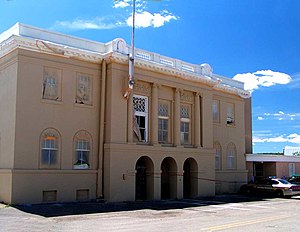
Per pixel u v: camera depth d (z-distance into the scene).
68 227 13.86
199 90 30.14
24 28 22.06
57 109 22.61
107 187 23.50
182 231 13.03
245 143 38.62
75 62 23.67
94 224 14.68
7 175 20.80
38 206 20.17
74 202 22.36
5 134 21.73
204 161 29.73
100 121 24.16
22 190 20.67
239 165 35.53
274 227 14.20
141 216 17.53
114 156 23.81
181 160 27.88
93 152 23.97
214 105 33.78
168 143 27.84
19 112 20.97
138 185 26.38
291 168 40.91
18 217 16.44
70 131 23.05
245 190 32.94
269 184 31.38
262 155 37.62
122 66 24.94
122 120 24.61
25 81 21.38
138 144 25.33
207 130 30.50
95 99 24.42
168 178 28.20
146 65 26.03
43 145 21.88
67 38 23.78
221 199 27.64
